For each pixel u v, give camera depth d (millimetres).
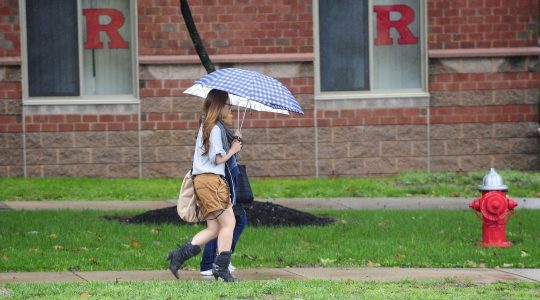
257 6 69875
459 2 71125
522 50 71250
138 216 49750
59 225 47344
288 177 70625
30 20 70062
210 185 33438
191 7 69500
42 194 61875
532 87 71688
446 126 71438
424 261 39500
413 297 30438
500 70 71500
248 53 70062
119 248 41781
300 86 70562
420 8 71938
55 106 69500
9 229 46094
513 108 71688
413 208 57094
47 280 34656
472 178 68312
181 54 69750
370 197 62875
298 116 70375
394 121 71125
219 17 69688
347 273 36844
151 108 69812
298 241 43719
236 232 35406
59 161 69625
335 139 70938
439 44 71250
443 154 71500
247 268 38125
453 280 34906
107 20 70812
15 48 69250
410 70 72250
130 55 70875
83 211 53188
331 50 71688
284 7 70188
